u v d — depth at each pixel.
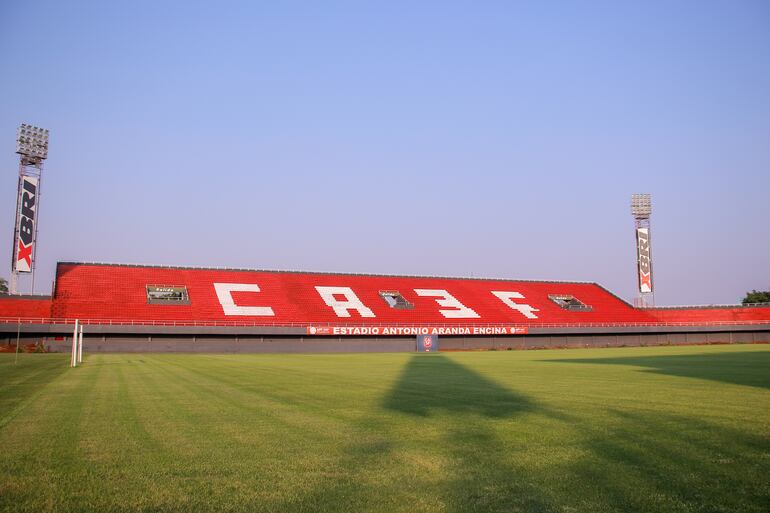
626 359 42.31
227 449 10.33
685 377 25.12
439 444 10.57
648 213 94.44
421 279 91.56
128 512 7.14
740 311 90.62
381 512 7.00
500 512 6.95
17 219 64.12
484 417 13.62
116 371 30.72
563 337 80.12
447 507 7.15
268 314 71.44
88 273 71.75
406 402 16.61
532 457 9.52
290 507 7.23
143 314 65.69
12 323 56.84
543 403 16.16
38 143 65.31
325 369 33.03
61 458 9.74
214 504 7.38
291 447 10.44
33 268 64.62
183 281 75.44
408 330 72.38
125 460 9.58
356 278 87.25
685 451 9.85
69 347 59.06
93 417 14.08
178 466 9.17
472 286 92.44
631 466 8.90
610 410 14.62
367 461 9.38
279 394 19.03
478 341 76.50
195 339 64.19
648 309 93.56
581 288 99.56
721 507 7.07
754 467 8.79
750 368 30.77
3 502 7.52
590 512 6.93
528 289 95.12
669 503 7.21
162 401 17.20
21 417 14.17
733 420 12.93
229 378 26.02
